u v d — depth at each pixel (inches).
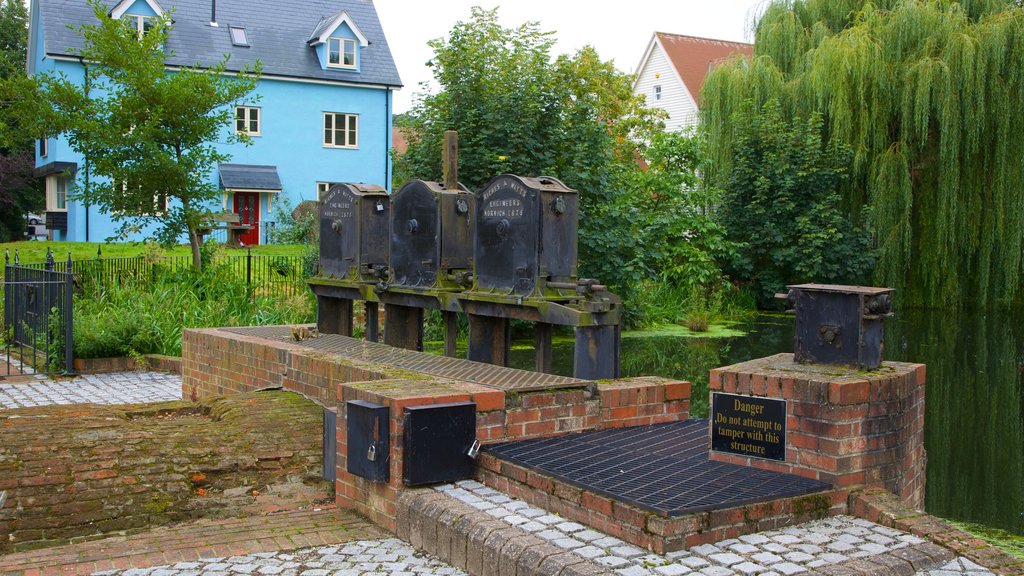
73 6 1235.2
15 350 586.2
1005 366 608.1
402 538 203.5
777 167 977.5
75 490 221.9
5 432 251.3
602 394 246.5
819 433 195.2
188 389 415.2
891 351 673.0
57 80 759.7
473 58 693.9
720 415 210.5
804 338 218.7
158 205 774.5
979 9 962.7
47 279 536.4
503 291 301.9
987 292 922.7
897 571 159.5
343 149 1380.4
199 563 186.9
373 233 378.3
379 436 209.8
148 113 749.3
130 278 674.2
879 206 924.0
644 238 742.5
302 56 1366.9
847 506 191.8
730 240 997.8
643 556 164.9
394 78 1406.3
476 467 217.9
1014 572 162.2
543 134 676.7
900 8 940.6
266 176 1311.5
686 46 1786.4
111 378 505.4
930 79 887.1
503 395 226.5
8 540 201.9
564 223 292.7
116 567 184.1
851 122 954.1
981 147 901.8
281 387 330.0
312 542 201.3
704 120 1079.6
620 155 1166.3
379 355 316.8
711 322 856.3
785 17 1078.4
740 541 172.7
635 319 781.9
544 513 191.5
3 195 1485.0
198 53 1289.4
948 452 390.0
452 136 343.6
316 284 404.5
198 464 242.7
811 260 944.9
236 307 642.2
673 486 186.7
